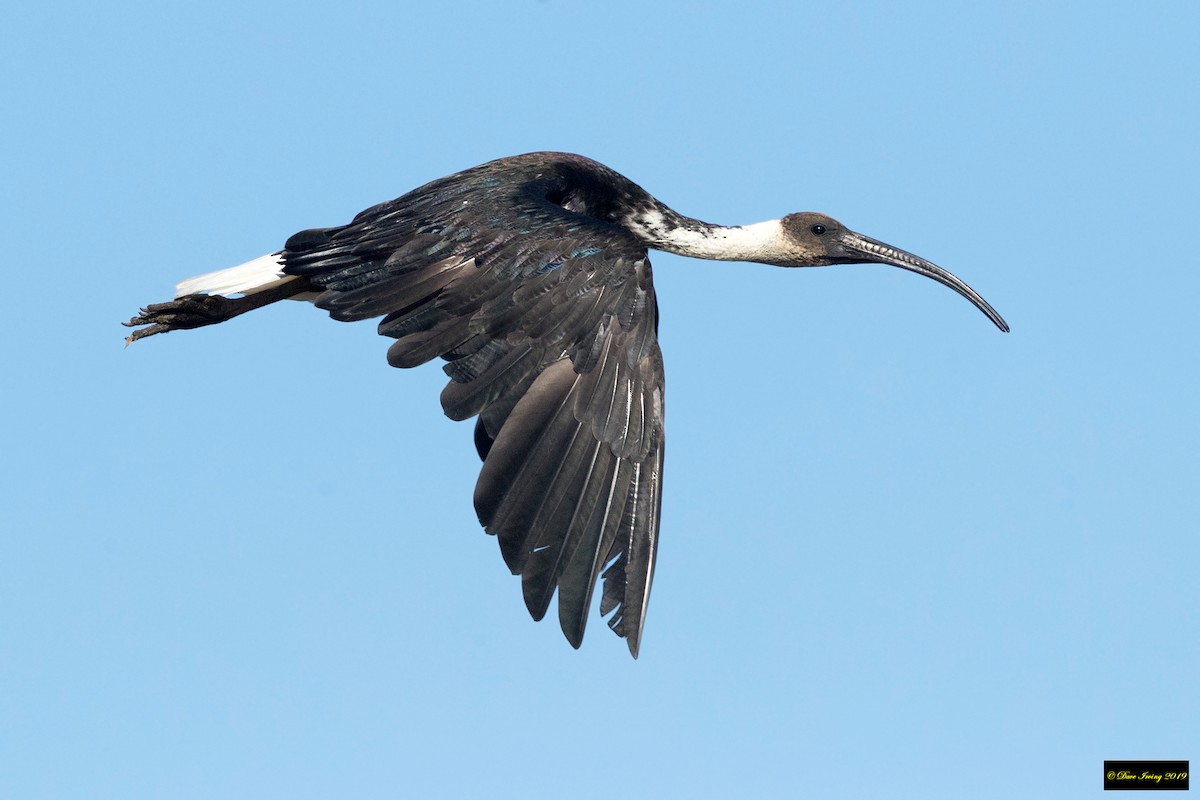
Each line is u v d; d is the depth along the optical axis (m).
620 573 10.95
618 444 11.15
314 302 12.55
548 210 12.38
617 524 10.91
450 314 11.72
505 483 10.74
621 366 11.41
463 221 12.40
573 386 11.27
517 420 11.02
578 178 15.22
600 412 11.20
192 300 13.67
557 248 11.85
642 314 11.64
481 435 13.06
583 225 12.10
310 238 13.22
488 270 11.91
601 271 11.73
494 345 11.50
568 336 11.47
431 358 11.51
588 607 10.58
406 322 11.73
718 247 16.66
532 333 11.51
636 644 10.79
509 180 13.41
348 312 12.23
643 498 11.14
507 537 10.59
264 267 13.82
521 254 11.89
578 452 11.02
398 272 12.30
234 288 13.73
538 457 10.91
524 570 10.55
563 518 10.77
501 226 12.20
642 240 16.25
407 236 12.57
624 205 15.94
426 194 13.22
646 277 11.81
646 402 11.37
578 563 10.68
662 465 11.28
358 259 12.71
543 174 14.67
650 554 11.02
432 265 12.21
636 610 10.88
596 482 10.97
